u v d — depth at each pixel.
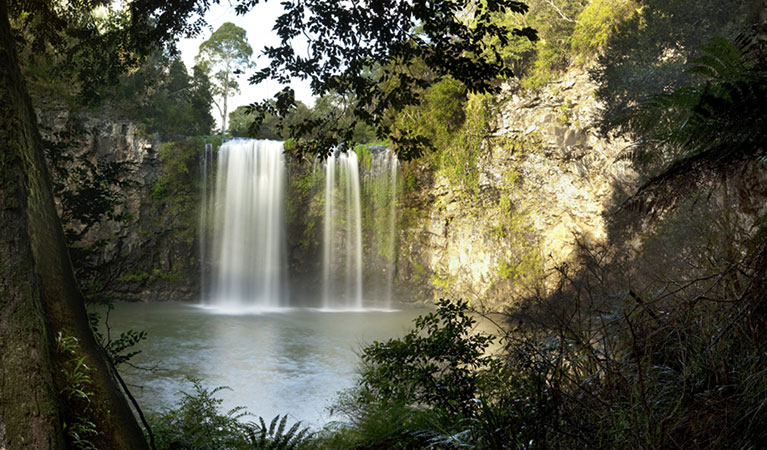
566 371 3.19
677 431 2.37
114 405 3.20
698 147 2.91
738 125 2.56
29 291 2.95
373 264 41.53
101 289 7.25
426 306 40.16
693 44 15.16
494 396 3.93
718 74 2.86
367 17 6.99
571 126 32.62
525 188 35.53
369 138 44.78
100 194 7.58
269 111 7.44
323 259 41.94
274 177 41.47
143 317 31.06
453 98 35.94
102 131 37.78
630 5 27.30
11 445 2.66
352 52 7.28
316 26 7.12
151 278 39.56
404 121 36.97
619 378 2.82
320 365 18.69
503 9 6.57
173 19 8.04
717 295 3.11
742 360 2.47
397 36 7.07
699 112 2.60
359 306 41.25
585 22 30.42
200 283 41.00
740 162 2.86
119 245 38.50
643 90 16.36
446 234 39.72
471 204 37.78
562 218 34.16
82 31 8.48
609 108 17.94
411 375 4.53
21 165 3.18
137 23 8.41
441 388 4.29
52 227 3.50
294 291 41.75
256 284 41.31
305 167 41.34
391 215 41.03
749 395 2.24
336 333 27.06
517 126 35.19
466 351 4.47
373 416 4.56
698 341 2.76
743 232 3.62
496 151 36.41
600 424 2.58
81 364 3.09
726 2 14.12
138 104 38.94
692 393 2.48
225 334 26.14
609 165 28.94
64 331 3.20
